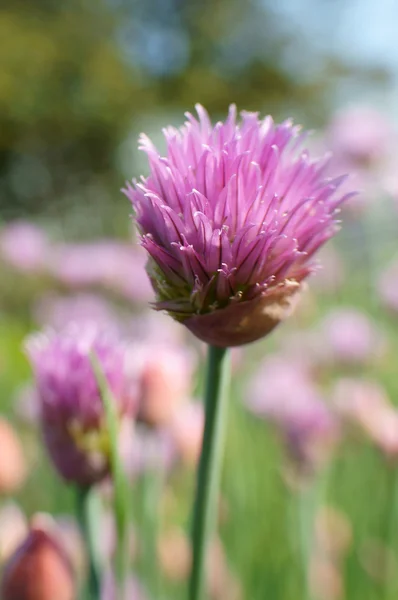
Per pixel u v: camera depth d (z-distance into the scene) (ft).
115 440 0.61
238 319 0.56
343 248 1.76
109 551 0.76
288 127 0.57
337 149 1.40
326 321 1.43
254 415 1.23
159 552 0.92
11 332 2.96
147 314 1.61
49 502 1.24
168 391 0.80
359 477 1.22
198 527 0.60
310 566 0.99
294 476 0.99
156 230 0.57
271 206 0.55
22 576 0.63
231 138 0.56
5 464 0.80
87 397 0.65
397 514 1.08
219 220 0.56
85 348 0.67
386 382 1.48
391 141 1.40
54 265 2.18
